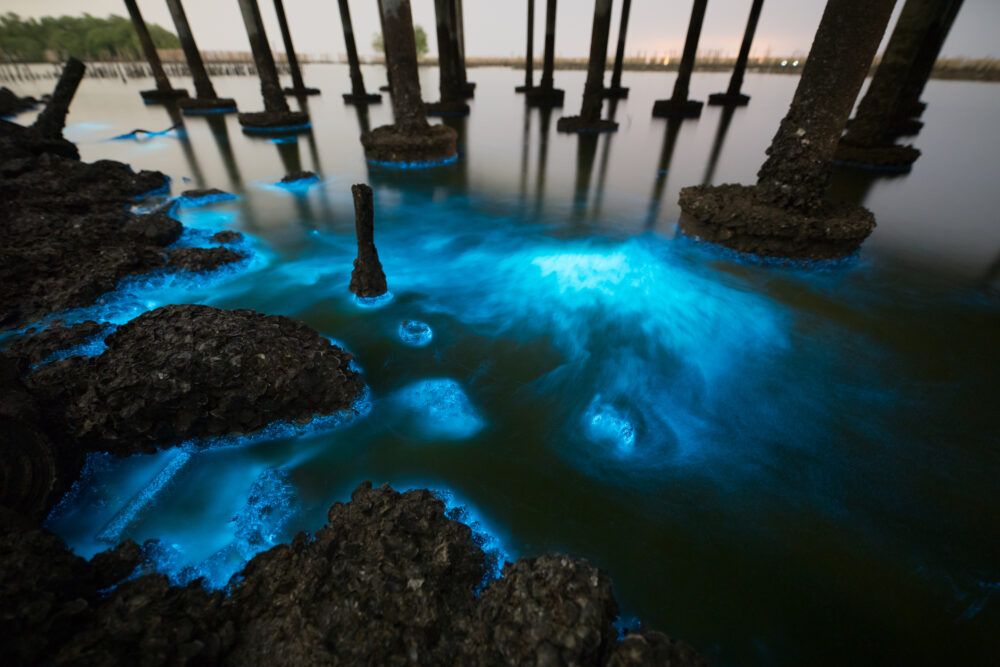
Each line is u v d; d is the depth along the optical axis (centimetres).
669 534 349
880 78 1245
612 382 514
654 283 712
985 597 310
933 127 1812
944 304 660
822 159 675
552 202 1069
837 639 285
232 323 412
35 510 316
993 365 543
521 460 411
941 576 323
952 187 1139
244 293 680
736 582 316
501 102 2577
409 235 909
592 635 201
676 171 1291
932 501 381
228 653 220
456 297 686
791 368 541
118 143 1586
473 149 1543
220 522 346
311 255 808
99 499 353
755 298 672
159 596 236
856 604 304
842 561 333
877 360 554
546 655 195
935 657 277
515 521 355
